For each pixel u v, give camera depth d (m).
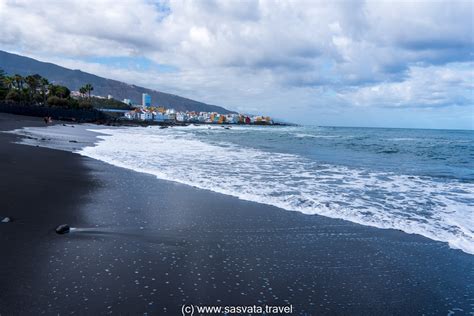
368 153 20.75
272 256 4.53
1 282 3.49
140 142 26.88
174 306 3.18
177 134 48.44
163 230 5.43
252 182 9.89
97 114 92.50
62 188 8.20
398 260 4.49
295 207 7.05
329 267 4.23
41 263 3.99
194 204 7.17
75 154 15.48
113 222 5.74
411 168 13.70
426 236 5.41
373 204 7.46
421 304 3.40
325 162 15.21
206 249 4.70
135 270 3.93
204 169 12.38
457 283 3.87
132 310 3.07
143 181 9.66
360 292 3.62
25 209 6.22
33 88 85.94
